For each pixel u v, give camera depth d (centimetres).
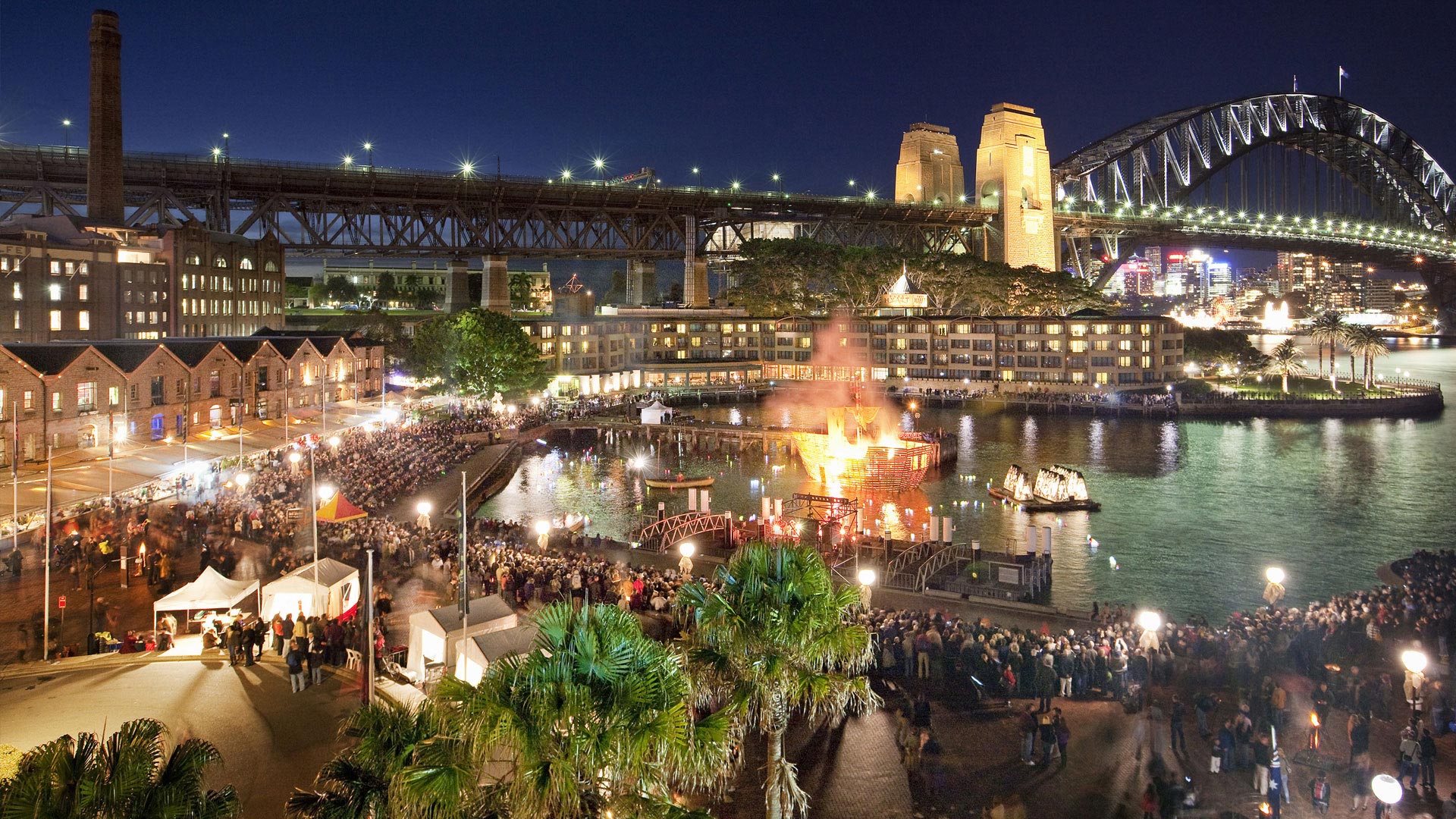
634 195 19225
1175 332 16912
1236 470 10300
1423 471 10238
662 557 5888
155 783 1512
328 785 1736
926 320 17888
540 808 1483
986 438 12606
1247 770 2800
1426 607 4203
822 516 7519
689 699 1780
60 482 5966
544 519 7300
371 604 2720
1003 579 5725
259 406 9138
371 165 16112
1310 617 4047
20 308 9488
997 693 3372
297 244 16325
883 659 3559
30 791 1396
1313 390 17300
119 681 3159
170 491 6669
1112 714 3209
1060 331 16888
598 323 16712
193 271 12288
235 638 3300
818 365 18388
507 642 3133
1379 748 2950
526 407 13062
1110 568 6475
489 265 18488
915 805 2616
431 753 1543
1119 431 13400
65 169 13275
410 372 12875
